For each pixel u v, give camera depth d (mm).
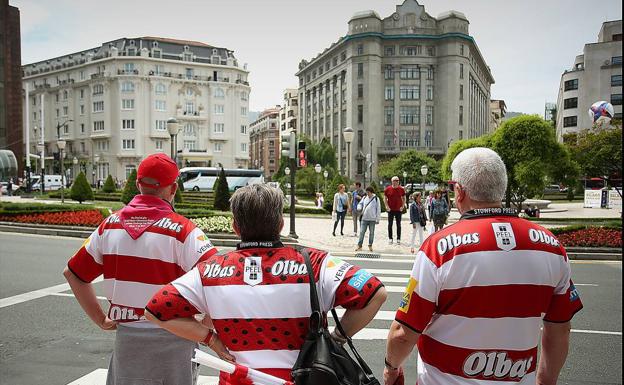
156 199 2650
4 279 8664
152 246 2484
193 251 2488
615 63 74750
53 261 10547
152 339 2455
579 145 40906
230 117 88625
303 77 117625
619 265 11172
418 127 88750
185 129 84812
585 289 8391
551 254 2010
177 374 2465
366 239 15914
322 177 57875
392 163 73188
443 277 1962
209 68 87188
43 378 4383
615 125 39250
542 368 2164
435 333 2039
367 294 1889
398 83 88812
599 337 5668
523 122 25672
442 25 88312
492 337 1936
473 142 29609
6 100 56688
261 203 1991
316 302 1845
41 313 6469
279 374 1814
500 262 1931
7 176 47094
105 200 38438
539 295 1958
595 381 4395
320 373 1691
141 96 81625
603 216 29250
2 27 56125
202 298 1941
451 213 31391
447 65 87312
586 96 76625
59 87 88750
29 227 16297
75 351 5082
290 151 15156
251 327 1843
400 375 2246
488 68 118062
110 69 82062
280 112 143125
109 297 2561
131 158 81062
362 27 87938
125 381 2459
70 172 86750
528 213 25891
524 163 25312
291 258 1942
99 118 83312
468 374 1970
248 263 1923
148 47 84000
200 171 56250
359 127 88500
